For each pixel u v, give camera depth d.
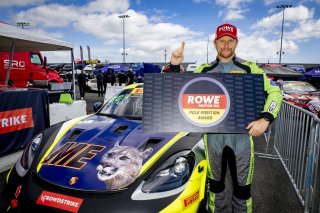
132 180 1.77
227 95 1.56
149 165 1.89
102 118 2.86
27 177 1.96
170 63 1.88
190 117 1.56
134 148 2.07
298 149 3.04
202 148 2.21
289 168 3.43
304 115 2.86
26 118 3.88
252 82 1.59
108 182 1.76
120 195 1.68
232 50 1.91
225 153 1.91
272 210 2.52
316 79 14.69
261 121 1.52
